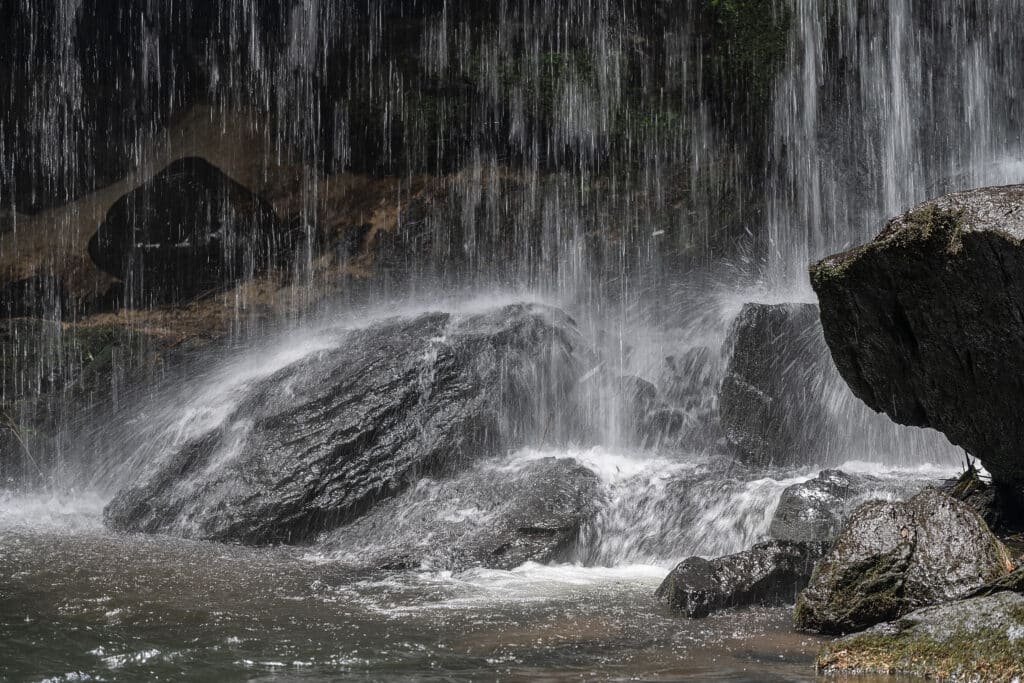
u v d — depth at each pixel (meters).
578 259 18.69
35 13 20.75
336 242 19.97
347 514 10.52
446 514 9.91
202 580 8.15
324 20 20.67
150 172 20.72
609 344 15.97
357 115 20.14
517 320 12.60
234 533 10.26
